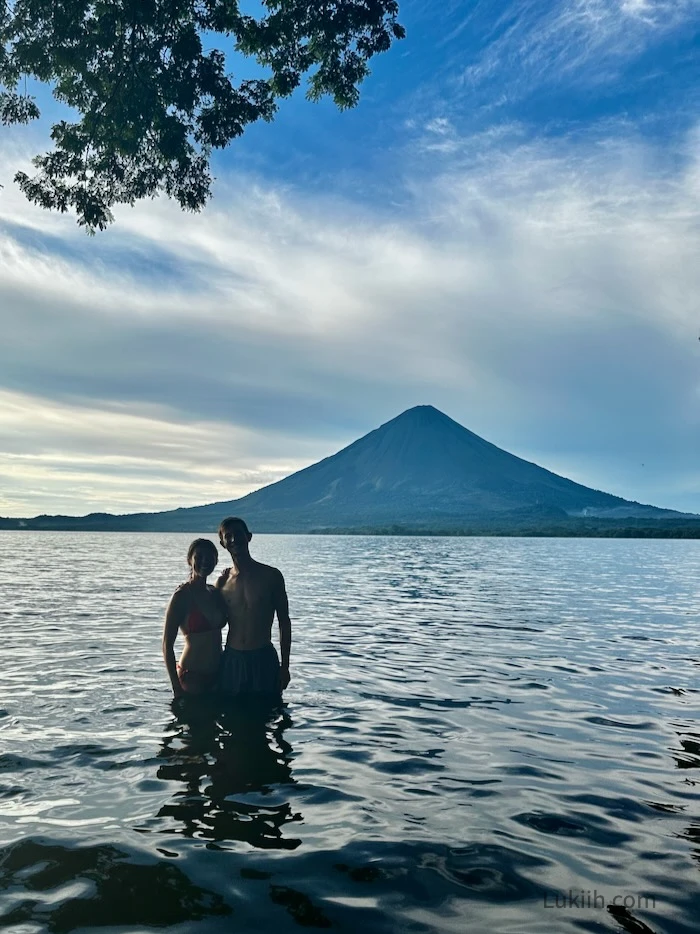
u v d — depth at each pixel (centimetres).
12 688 842
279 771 563
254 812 479
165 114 1202
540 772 573
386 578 2941
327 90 1273
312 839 438
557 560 4828
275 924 338
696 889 383
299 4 1193
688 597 2177
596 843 440
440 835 448
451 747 636
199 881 381
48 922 337
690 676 968
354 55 1250
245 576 828
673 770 582
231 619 826
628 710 779
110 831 445
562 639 1291
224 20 1181
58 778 540
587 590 2411
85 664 991
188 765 573
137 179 1298
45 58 1144
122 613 1603
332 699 809
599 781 554
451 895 371
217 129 1223
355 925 339
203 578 835
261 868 398
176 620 818
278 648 1159
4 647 1130
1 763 573
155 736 651
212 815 473
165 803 493
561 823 471
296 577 2983
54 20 1123
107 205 1302
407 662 1046
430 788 533
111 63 1177
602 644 1239
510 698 830
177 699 793
